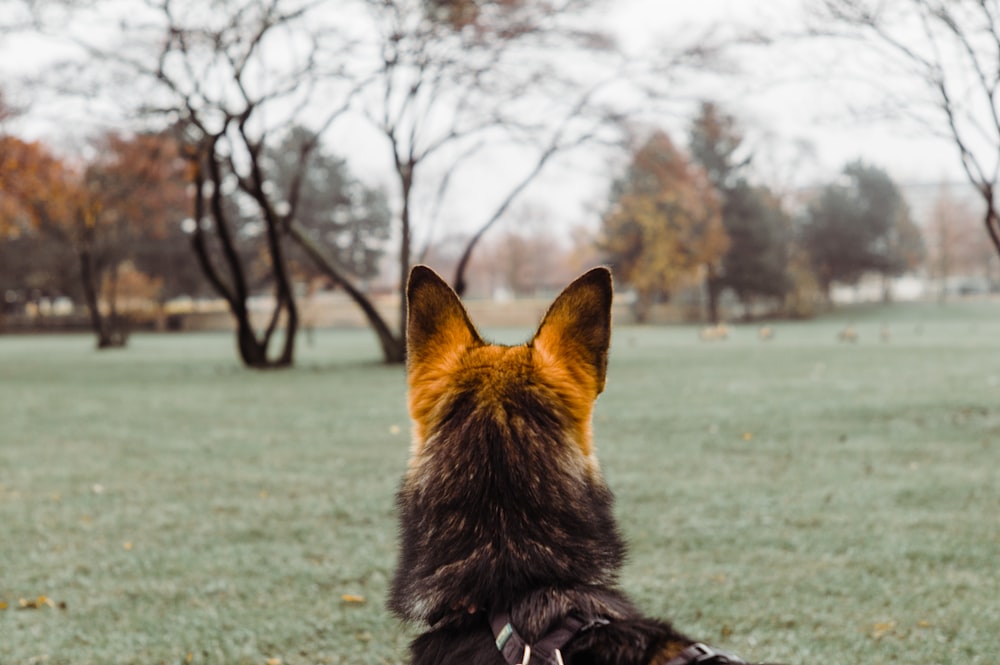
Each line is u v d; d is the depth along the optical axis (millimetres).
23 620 5391
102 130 34219
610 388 19125
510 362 2131
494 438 2010
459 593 1923
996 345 35625
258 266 77875
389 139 27312
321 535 7352
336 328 88250
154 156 31750
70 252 77062
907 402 15492
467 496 1985
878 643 4727
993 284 125438
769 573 6062
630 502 8328
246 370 27938
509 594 1903
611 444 11812
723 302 96250
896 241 100125
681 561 6406
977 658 4496
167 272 81500
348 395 19031
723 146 70688
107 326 64438
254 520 7898
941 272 107062
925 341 40500
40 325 85250
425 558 1995
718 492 8719
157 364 32062
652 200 69875
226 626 5191
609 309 2174
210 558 6680
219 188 27609
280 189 76938
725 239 71438
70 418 15641
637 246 76000
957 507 7945
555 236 124562
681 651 1758
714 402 16281
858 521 7457
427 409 2137
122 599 5738
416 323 2207
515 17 25031
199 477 10000
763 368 24453
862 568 6109
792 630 4980
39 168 28719
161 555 6770
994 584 5699
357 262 84188
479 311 94438
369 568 6305
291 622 5234
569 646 1819
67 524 7824
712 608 5324
